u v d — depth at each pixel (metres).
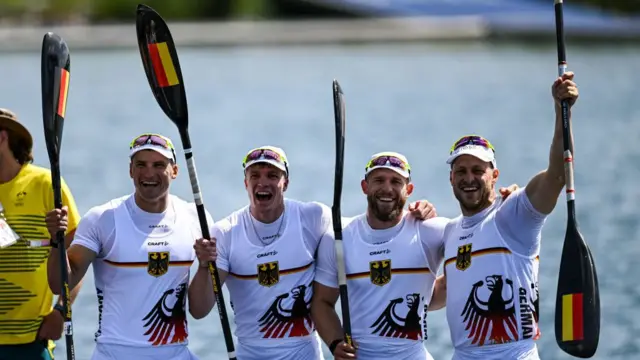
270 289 36.88
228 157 129.25
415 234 36.94
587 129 142.25
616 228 83.06
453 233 36.41
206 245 35.62
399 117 163.00
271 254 36.94
